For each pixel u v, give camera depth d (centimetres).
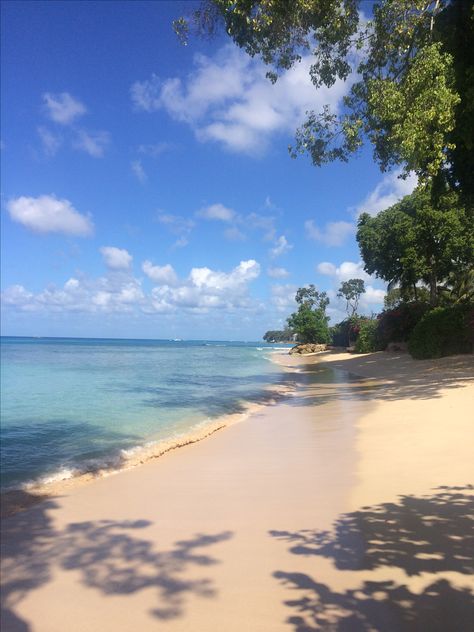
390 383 1886
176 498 584
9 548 450
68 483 693
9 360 4853
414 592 324
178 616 318
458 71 1505
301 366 3884
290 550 407
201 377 2769
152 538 458
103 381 2517
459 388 1430
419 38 1486
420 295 4666
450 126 1279
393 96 1295
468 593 319
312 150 1702
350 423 1043
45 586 372
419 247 3775
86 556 425
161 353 7338
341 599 322
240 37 1445
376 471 634
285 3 1299
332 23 1391
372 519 462
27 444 995
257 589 345
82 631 310
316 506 516
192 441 960
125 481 686
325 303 8794
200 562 397
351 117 1672
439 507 480
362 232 4225
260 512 511
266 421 1179
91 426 1201
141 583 369
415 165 1333
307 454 779
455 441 753
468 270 4184
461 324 2653
